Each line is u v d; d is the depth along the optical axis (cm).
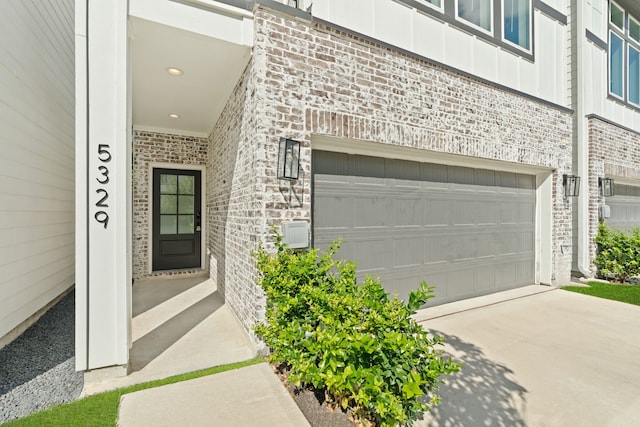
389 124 388
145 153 642
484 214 537
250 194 335
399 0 414
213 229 614
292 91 325
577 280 652
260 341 308
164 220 676
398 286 437
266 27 312
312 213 368
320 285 277
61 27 492
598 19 697
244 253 364
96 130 253
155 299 500
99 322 257
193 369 281
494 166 538
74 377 267
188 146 680
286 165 315
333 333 201
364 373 176
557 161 597
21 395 240
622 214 796
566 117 615
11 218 350
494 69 519
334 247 321
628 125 790
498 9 526
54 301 478
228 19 312
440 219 482
